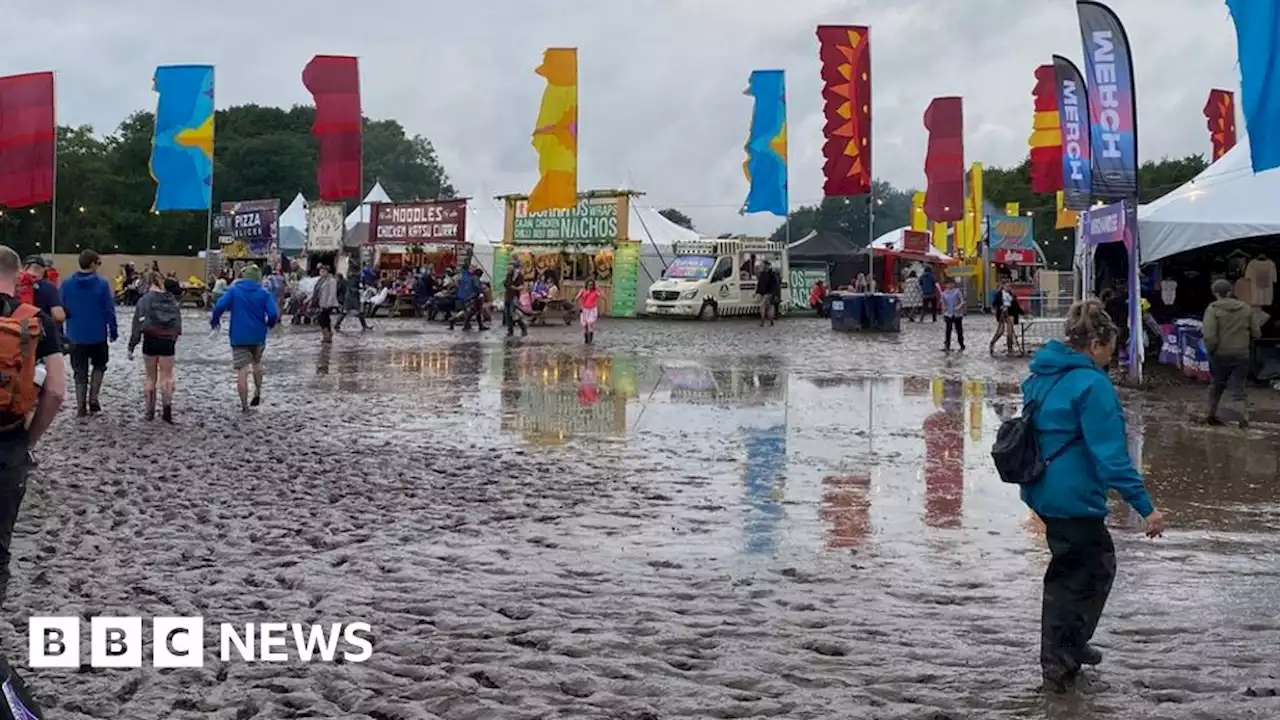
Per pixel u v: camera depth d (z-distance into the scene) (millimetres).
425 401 15609
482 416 14094
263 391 16703
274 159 88875
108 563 7102
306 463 10719
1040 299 40969
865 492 9477
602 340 28891
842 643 5641
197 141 33844
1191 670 5277
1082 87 18297
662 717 4719
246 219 49219
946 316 25250
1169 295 21906
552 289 38438
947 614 6141
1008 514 8641
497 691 5008
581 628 5883
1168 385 17688
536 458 11086
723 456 11242
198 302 49062
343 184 34250
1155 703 4855
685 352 24891
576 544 7680
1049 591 5074
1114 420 4848
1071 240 91500
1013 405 15445
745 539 7824
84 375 13594
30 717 3291
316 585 6656
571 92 33219
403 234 44000
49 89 30391
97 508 8688
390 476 10102
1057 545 5000
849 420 13891
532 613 6133
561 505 8914
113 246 75188
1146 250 18156
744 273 42312
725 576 6887
